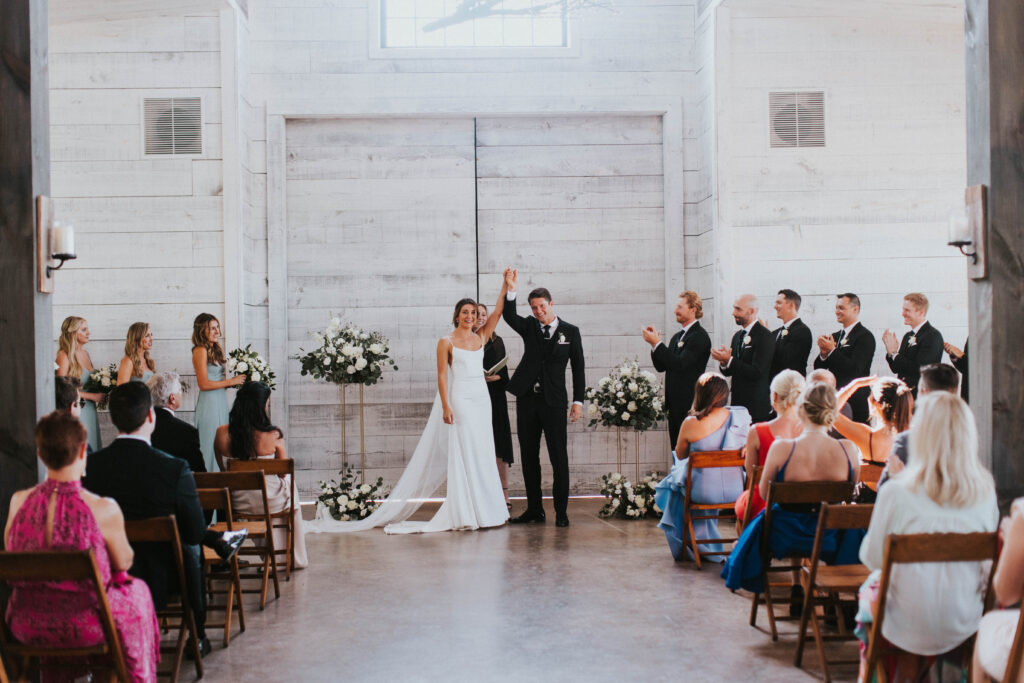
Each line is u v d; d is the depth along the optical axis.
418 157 8.24
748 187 7.74
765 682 3.62
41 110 3.88
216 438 5.47
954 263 7.77
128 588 3.14
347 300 8.20
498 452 7.48
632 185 8.34
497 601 4.81
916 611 2.95
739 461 5.45
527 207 8.29
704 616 4.53
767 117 7.74
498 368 7.31
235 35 7.70
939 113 7.79
